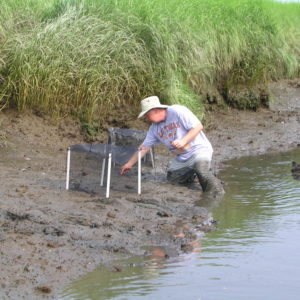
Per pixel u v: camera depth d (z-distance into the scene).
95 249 5.91
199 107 11.66
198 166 8.12
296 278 5.38
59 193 7.52
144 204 7.32
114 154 7.73
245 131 11.98
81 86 10.66
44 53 10.49
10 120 10.20
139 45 11.21
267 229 6.67
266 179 8.95
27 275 5.23
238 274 5.45
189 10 12.97
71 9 11.34
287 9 18.19
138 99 11.11
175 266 5.59
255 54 13.74
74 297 4.92
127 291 5.05
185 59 11.96
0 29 10.70
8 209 6.67
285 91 14.41
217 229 6.65
